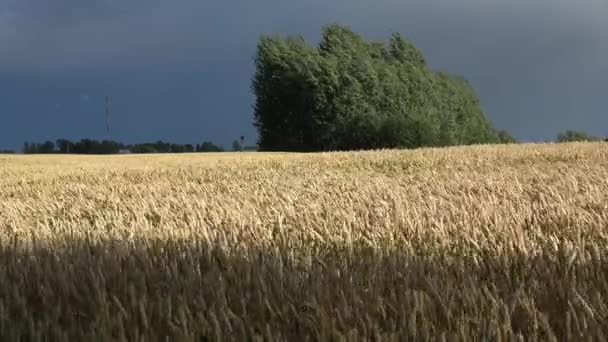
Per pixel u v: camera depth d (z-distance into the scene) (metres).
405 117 82.81
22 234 7.25
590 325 3.15
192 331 3.15
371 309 3.40
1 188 17.25
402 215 7.17
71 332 3.30
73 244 5.92
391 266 4.53
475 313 3.32
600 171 15.11
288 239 6.20
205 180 18.27
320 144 82.56
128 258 4.92
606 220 6.81
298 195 11.41
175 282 4.14
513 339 2.97
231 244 5.52
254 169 21.80
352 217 7.38
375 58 93.94
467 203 8.52
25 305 3.79
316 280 4.06
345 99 81.62
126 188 15.09
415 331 3.05
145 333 3.17
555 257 4.89
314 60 82.06
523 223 6.84
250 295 3.78
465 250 5.55
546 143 33.94
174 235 6.22
